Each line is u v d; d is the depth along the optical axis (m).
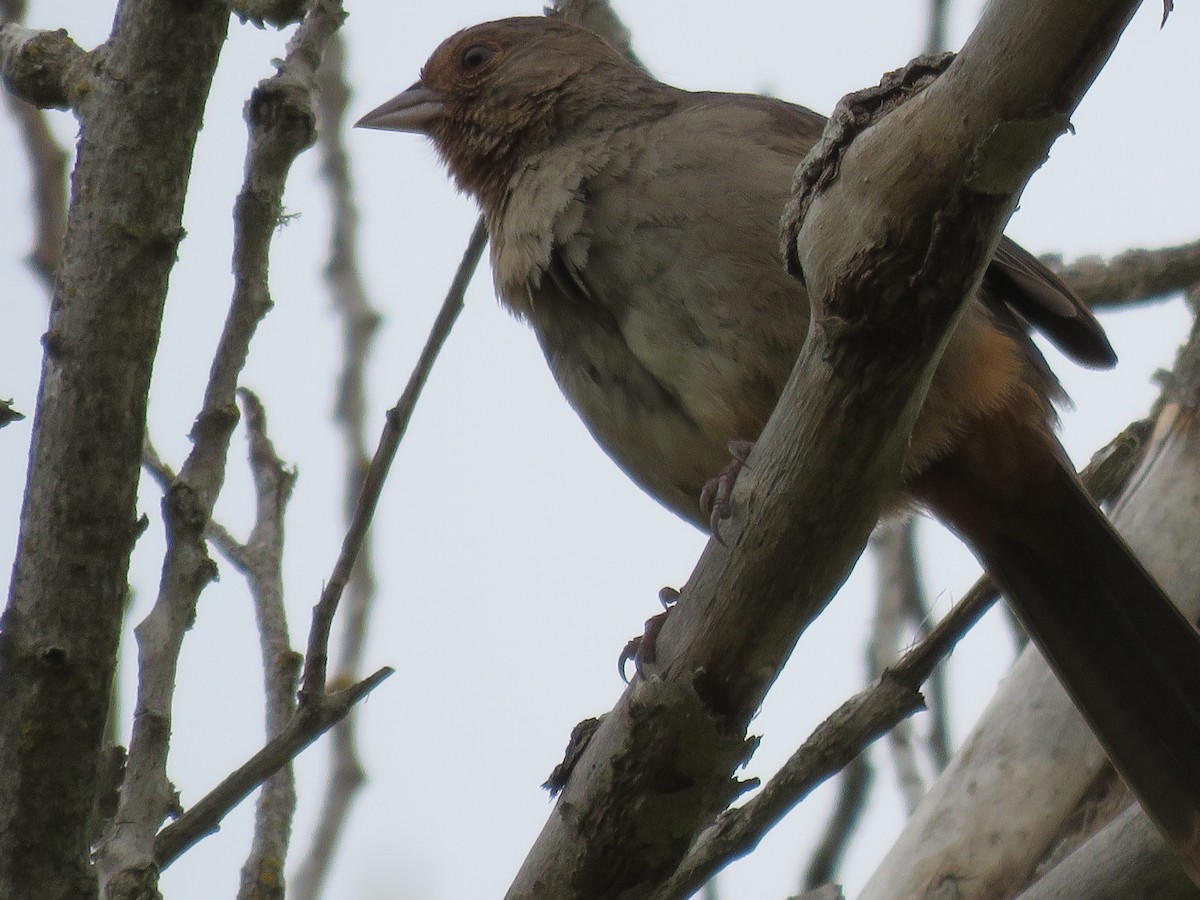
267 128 6.77
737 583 5.72
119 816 5.84
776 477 5.58
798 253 5.36
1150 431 8.96
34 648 5.67
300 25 7.13
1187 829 6.54
